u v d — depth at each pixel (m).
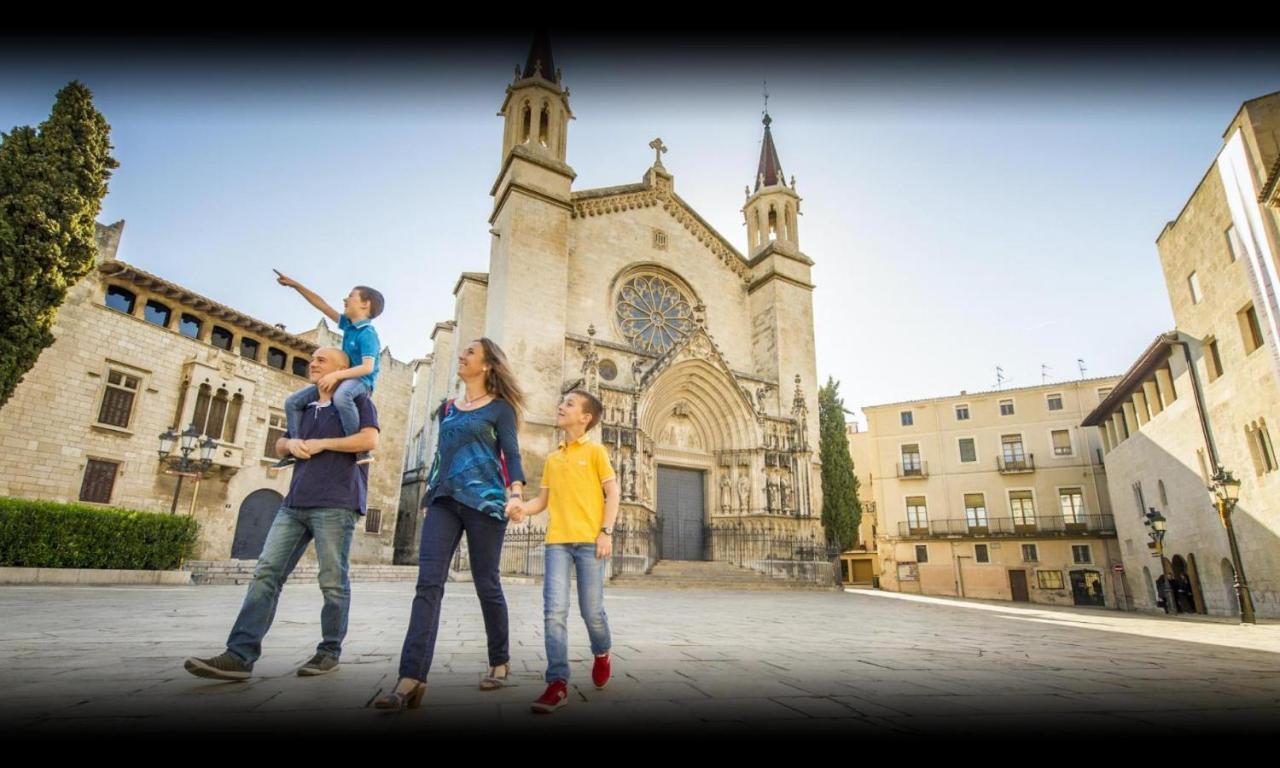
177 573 16.27
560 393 25.31
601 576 3.83
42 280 17.20
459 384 29.69
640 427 26.16
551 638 3.36
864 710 3.24
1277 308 17.08
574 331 28.42
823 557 28.59
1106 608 33.44
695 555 28.39
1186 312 22.84
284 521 3.87
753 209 37.81
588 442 4.14
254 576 3.68
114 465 21.88
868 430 48.16
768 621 9.95
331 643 3.89
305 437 4.08
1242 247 18.53
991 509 43.38
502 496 3.77
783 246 34.94
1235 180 18.55
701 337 29.56
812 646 6.43
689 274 33.41
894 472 46.59
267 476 26.92
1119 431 31.77
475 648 5.41
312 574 18.20
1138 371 27.06
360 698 3.16
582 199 30.30
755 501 28.41
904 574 44.53
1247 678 5.04
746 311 35.00
